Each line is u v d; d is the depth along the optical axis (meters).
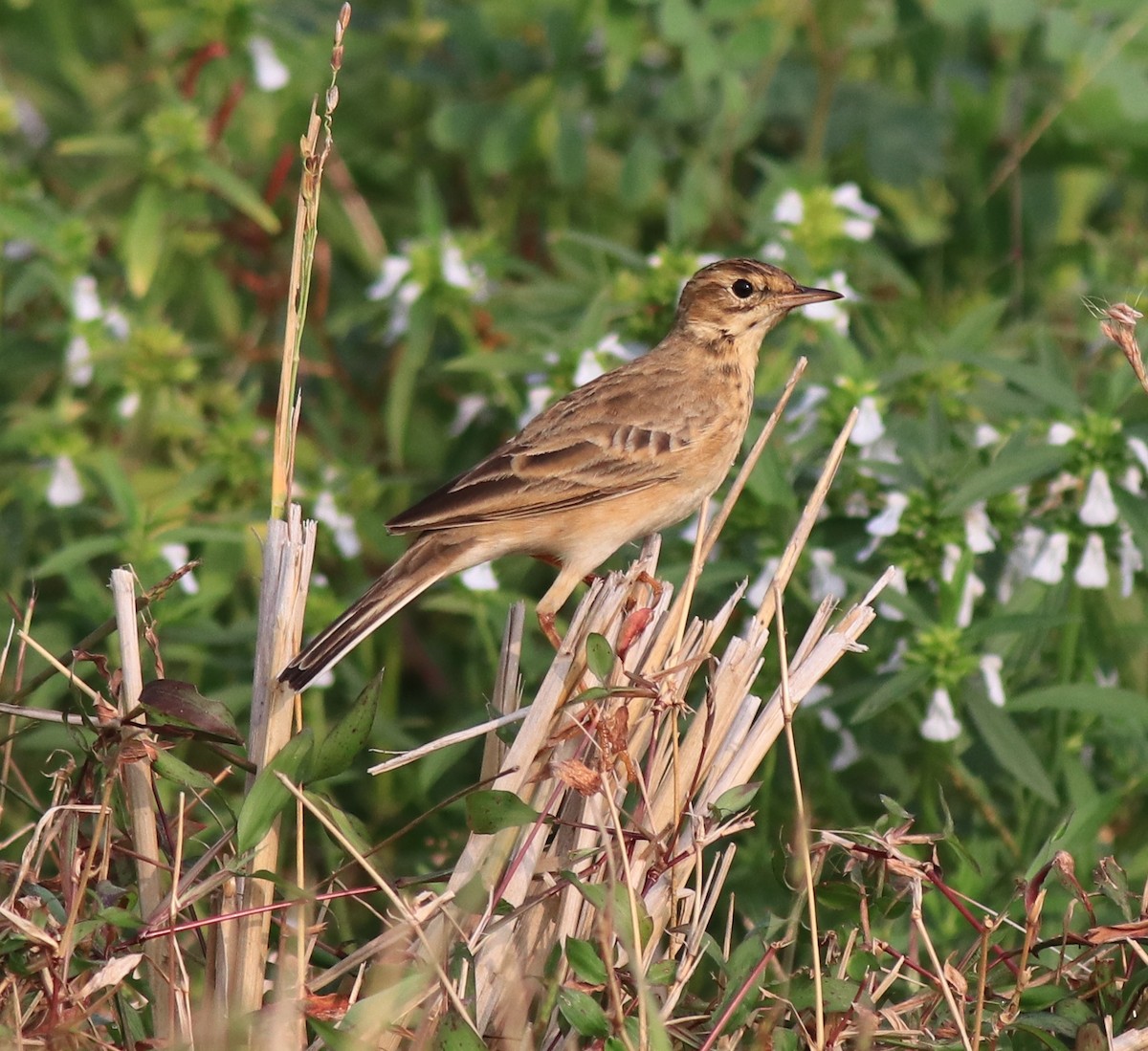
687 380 11.66
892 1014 8.41
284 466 8.59
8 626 12.62
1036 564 11.67
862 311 15.31
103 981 7.72
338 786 13.01
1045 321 16.02
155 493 14.56
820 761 11.81
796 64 18.28
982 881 10.74
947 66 17.95
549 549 11.11
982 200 17.53
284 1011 7.85
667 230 18.09
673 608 8.89
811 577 12.02
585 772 8.02
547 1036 8.27
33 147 18.53
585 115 17.80
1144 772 12.13
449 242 14.84
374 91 18.41
